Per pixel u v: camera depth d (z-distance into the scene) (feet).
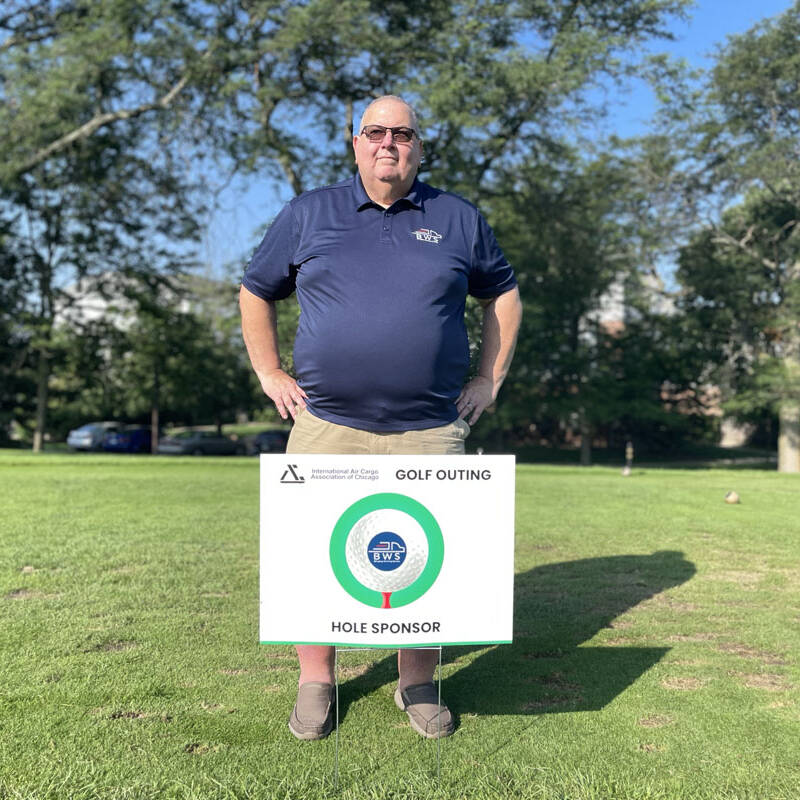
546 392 114.32
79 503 25.90
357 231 8.82
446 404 9.04
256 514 23.67
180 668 10.14
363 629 7.57
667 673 10.33
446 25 66.44
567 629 12.39
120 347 105.40
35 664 10.16
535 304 100.17
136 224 94.73
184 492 30.14
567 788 7.04
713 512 26.73
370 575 7.57
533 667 10.61
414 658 8.95
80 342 100.63
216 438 121.19
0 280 97.71
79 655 10.55
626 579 16.07
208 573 15.44
